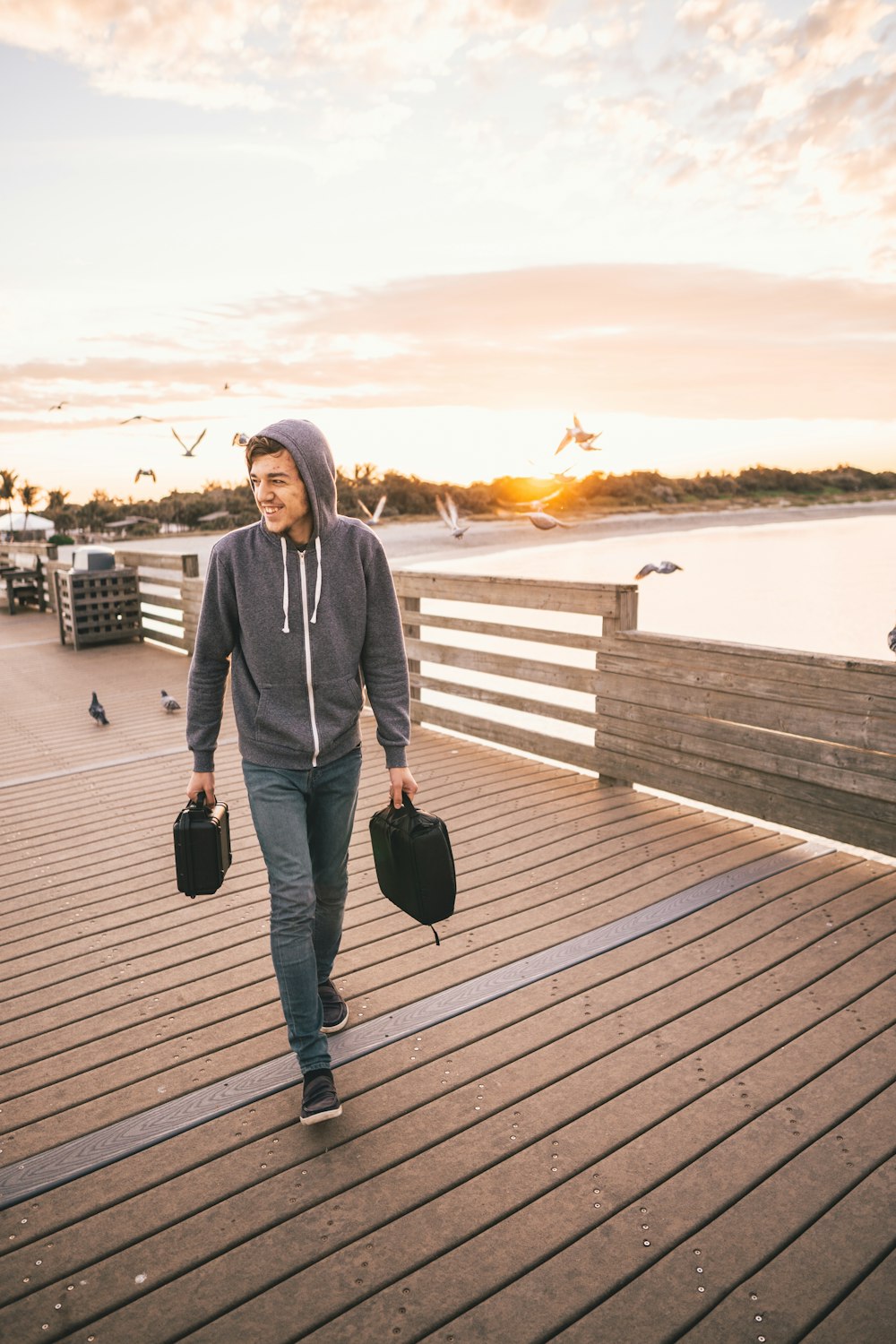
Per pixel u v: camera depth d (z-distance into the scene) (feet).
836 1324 4.93
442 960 9.27
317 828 7.08
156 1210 5.93
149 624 35.12
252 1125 6.77
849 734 10.96
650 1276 5.28
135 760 18.31
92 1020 8.38
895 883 10.78
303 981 6.52
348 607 6.68
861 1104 6.81
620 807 13.89
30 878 11.92
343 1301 5.16
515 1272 5.33
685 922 9.94
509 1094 7.04
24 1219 5.88
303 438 6.30
